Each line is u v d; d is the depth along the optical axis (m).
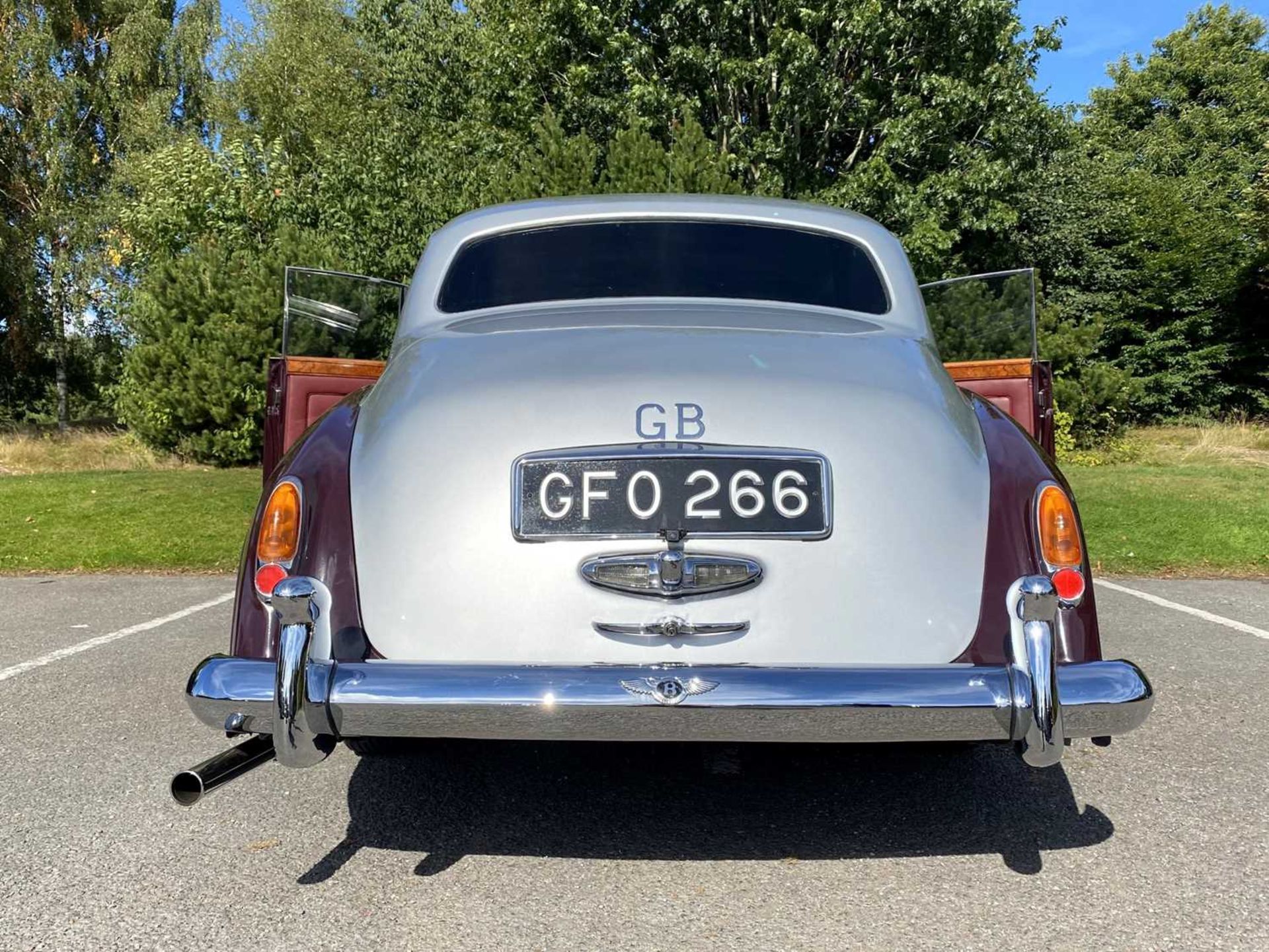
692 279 3.30
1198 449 16.33
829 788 3.29
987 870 2.70
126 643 5.27
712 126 19.41
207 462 15.14
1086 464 15.07
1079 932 2.36
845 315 3.18
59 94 28.22
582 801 3.19
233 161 17.02
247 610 2.48
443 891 2.58
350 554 2.43
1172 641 5.31
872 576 2.35
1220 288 21.23
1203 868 2.69
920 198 17.80
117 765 3.47
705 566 2.33
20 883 2.61
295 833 2.93
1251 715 4.04
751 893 2.58
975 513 2.45
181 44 30.25
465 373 2.61
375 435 2.57
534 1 20.34
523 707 2.19
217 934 2.36
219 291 14.83
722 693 2.19
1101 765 3.49
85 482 11.62
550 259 3.36
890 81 19.09
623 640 2.33
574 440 2.39
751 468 2.37
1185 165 30.23
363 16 28.69
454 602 2.36
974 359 4.67
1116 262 21.98
